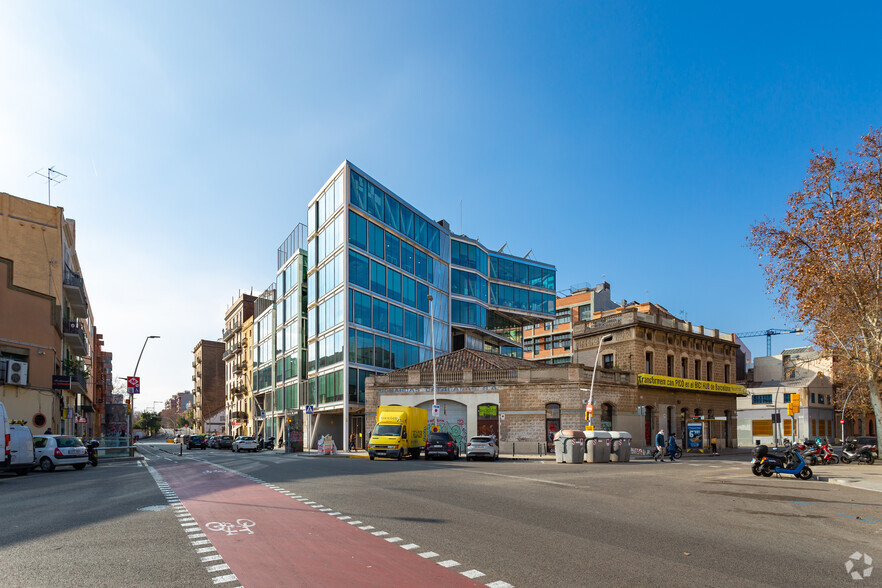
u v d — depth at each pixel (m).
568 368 39.16
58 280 41.00
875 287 30.38
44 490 15.97
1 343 31.62
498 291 68.50
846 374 48.22
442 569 6.91
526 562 7.25
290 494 14.10
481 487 16.03
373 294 51.22
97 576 6.58
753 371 84.88
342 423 55.28
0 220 38.03
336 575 6.64
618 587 6.24
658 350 48.00
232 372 92.31
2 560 7.32
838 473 23.39
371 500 12.95
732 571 6.96
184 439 77.19
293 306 63.81
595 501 13.16
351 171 50.03
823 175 31.09
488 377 41.25
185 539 8.58
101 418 91.31
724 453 46.22
